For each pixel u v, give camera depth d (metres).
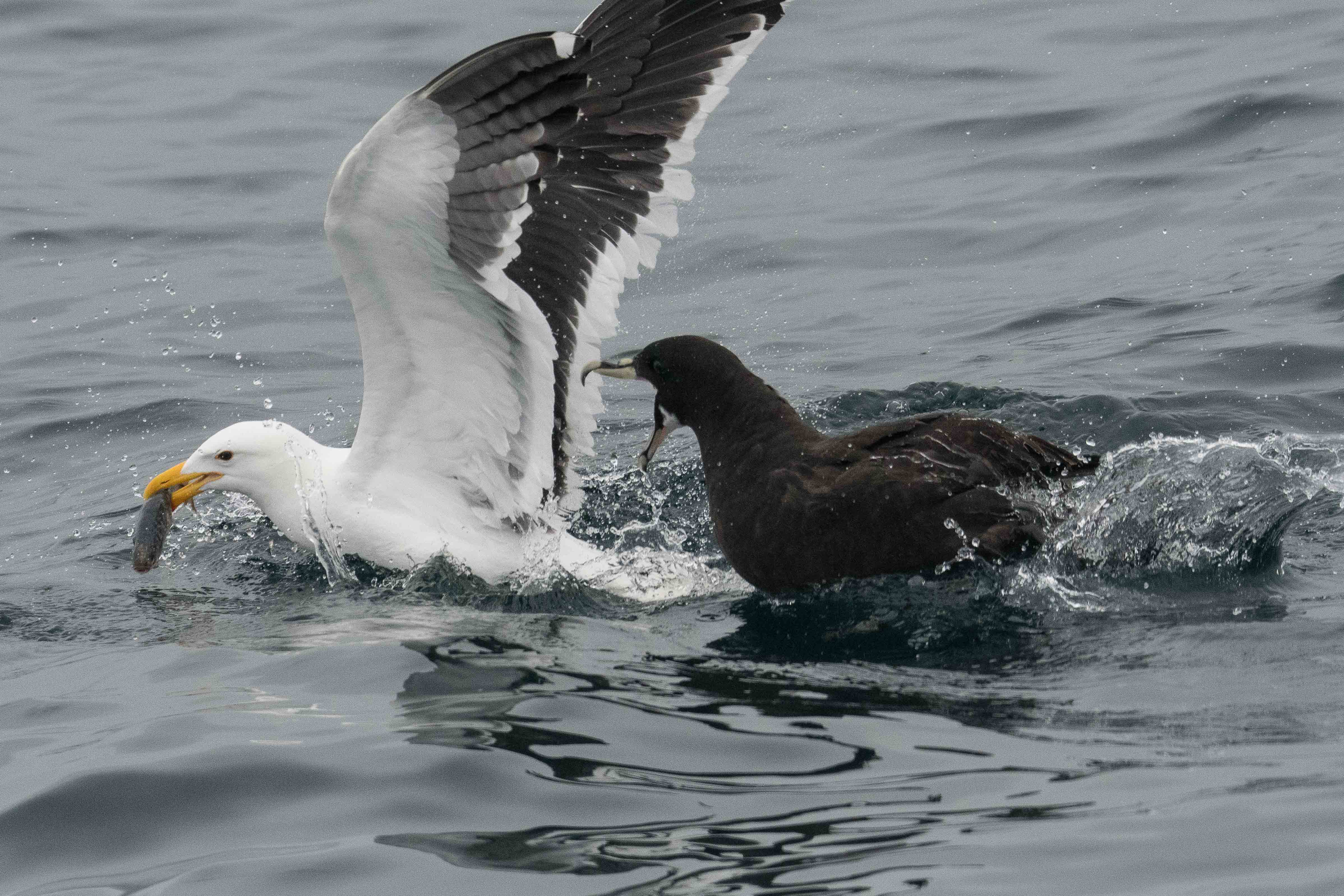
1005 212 21.52
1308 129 22.38
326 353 19.11
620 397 17.69
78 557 13.40
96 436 16.78
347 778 8.32
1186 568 11.18
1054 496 11.31
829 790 8.00
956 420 11.27
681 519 13.69
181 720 9.29
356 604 11.80
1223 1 28.22
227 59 29.38
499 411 11.75
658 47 12.45
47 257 21.97
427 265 10.75
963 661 9.87
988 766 8.20
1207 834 7.31
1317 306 17.38
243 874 7.41
